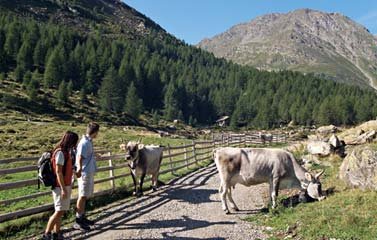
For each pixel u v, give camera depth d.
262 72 198.75
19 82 114.94
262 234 10.16
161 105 142.25
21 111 89.00
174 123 124.88
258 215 12.05
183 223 11.16
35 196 11.32
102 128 81.75
